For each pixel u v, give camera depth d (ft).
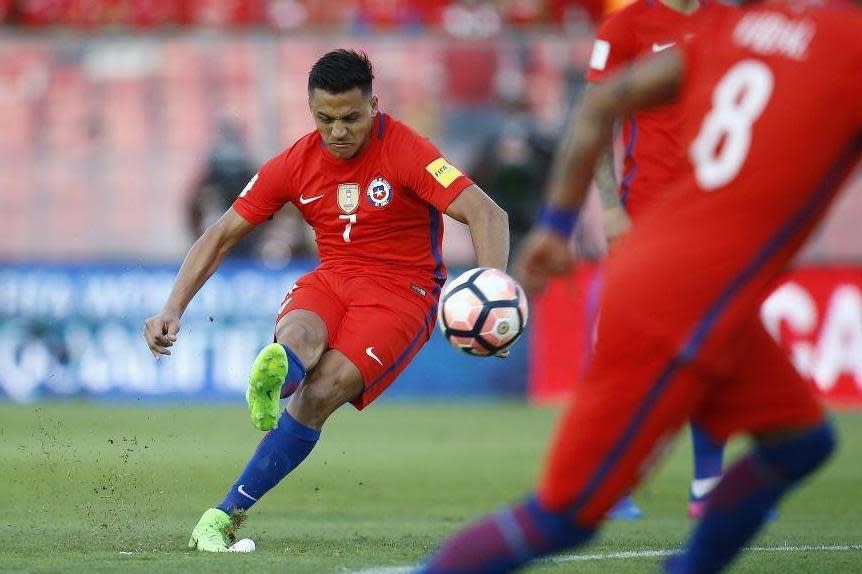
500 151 189.16
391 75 192.85
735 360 40.34
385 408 175.11
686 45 41.16
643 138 74.69
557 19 216.95
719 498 44.98
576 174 40.19
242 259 184.44
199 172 192.75
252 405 59.06
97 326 176.96
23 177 194.29
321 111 64.13
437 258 69.36
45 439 128.47
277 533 73.46
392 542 68.90
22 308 177.47
